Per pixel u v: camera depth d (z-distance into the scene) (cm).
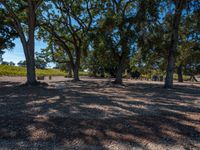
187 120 774
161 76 4572
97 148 527
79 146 537
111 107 966
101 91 1730
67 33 3120
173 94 1620
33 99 1171
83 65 5597
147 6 2111
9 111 850
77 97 1279
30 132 618
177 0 2109
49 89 1772
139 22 2156
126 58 2552
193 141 584
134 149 525
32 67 2042
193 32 2591
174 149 531
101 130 646
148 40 2167
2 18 2125
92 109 909
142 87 2284
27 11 2028
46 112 838
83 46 3033
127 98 1295
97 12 2855
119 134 620
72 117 768
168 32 2184
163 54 2333
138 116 811
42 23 2830
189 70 4256
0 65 5469
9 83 2448
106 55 2577
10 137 582
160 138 598
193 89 2189
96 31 2569
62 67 5375
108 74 5716
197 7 2056
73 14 2936
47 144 543
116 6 2459
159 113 873
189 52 3359
